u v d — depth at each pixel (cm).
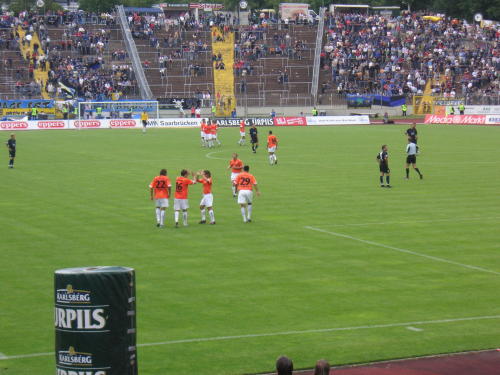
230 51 13288
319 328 2117
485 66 13388
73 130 9944
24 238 3253
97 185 4800
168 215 3809
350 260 2916
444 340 2022
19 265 2789
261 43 13750
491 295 2470
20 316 2200
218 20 14638
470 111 11800
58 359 1339
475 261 2920
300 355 1900
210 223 3609
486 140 8288
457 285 2584
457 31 14775
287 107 12181
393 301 2388
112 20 13712
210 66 13000
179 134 9219
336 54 13450
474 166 5925
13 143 5653
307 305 2334
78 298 1314
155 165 5875
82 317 1315
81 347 1319
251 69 13112
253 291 2480
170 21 14150
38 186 4753
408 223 3650
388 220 3719
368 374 1775
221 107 11925
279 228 3506
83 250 3036
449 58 13538
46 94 11619
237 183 3641
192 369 1798
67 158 6359
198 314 2231
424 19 15675
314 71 13125
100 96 11731
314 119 11306
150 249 3064
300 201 4259
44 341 1989
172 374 1764
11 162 5662
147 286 2525
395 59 13512
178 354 1902
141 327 2111
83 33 13150
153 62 12938
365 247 3139
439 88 12862
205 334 2056
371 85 12938
